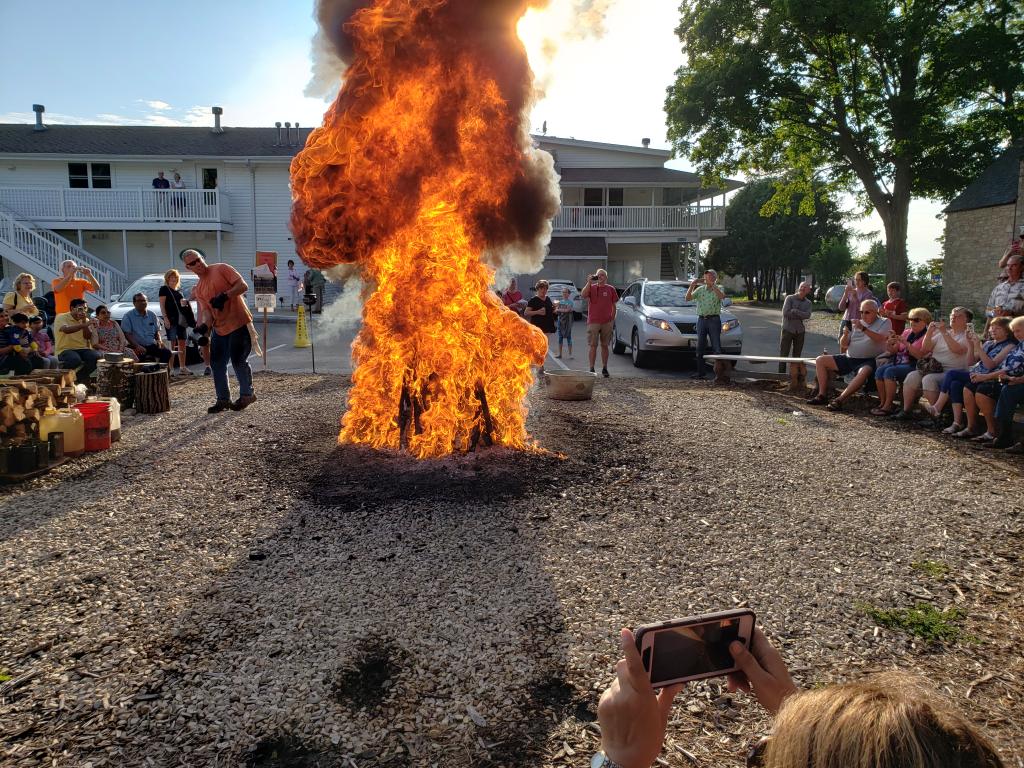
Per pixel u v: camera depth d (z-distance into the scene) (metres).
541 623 3.28
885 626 3.32
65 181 27.55
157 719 2.56
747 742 2.47
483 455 6.09
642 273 31.14
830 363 9.36
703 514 4.82
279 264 28.70
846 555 4.16
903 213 26.02
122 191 26.17
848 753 0.82
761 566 3.98
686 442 6.83
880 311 10.41
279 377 11.24
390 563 3.96
